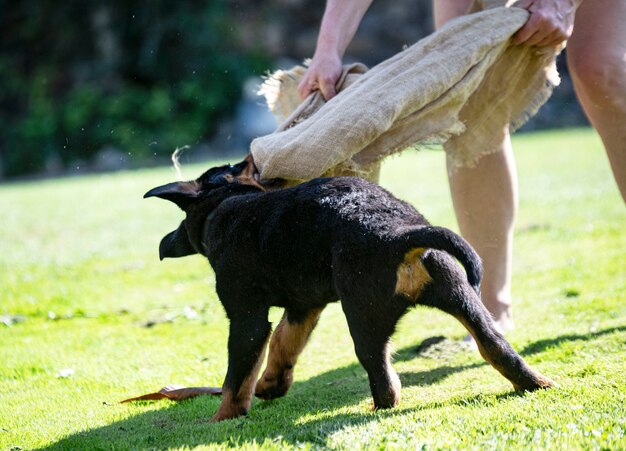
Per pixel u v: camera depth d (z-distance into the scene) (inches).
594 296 250.1
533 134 882.1
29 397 203.3
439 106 188.2
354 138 182.1
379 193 160.1
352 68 206.8
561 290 264.5
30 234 462.6
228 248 169.5
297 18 1044.5
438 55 188.5
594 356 185.6
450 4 215.8
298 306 170.4
